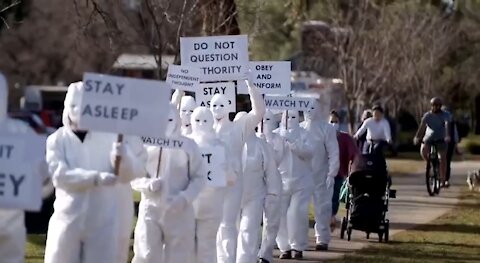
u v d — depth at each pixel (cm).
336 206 3984
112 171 1989
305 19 7969
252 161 2838
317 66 9738
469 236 3959
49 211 3684
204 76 2905
